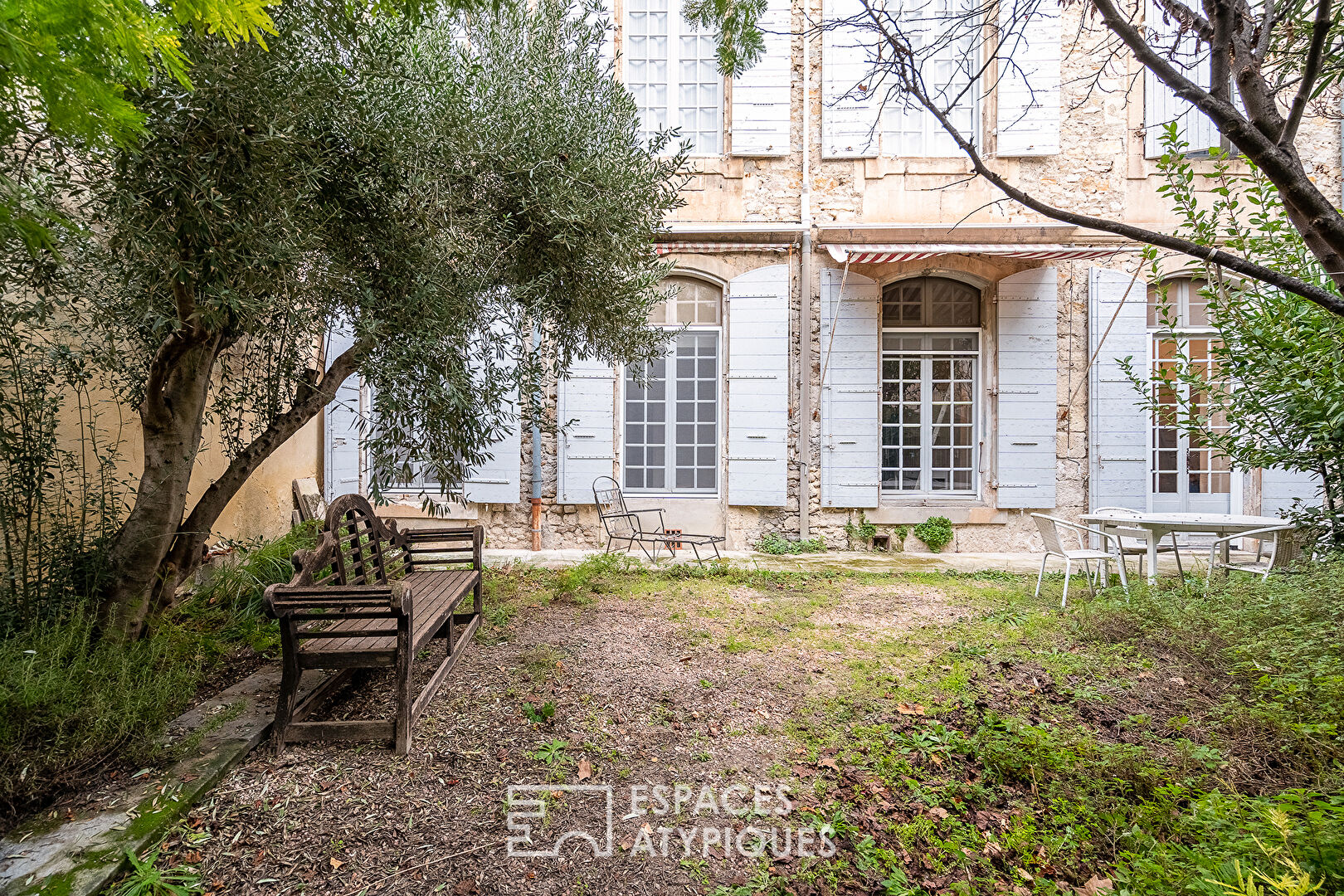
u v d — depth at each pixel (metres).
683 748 2.50
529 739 2.51
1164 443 7.27
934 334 7.50
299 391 3.50
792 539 7.29
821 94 7.20
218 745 2.30
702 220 7.29
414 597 3.20
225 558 4.64
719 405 7.41
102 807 1.92
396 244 2.98
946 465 7.54
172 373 3.12
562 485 7.11
